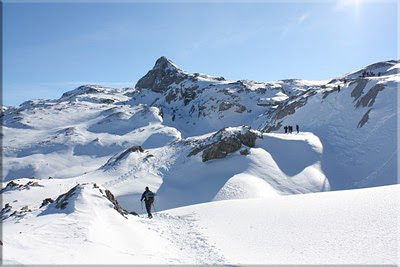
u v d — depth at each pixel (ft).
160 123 352.49
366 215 42.55
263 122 294.87
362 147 151.02
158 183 148.05
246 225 49.75
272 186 130.11
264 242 41.34
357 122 173.27
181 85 465.47
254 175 136.56
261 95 396.78
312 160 147.64
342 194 56.80
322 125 187.62
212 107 382.83
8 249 28.60
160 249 40.16
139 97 502.79
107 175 168.86
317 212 48.24
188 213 64.75
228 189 124.98
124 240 40.16
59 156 292.81
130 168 172.45
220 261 36.17
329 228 41.42
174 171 158.51
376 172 131.44
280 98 381.81
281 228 45.24
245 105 376.68
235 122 352.08
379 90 181.68
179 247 43.34
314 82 472.44
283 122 227.81
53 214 48.98
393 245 33.35
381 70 289.94
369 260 31.30
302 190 127.95
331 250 35.27
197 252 40.55
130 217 58.95
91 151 301.43
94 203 52.60
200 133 344.08
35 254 28.58
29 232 36.78
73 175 256.11
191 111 402.11
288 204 56.70
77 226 40.11
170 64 550.36
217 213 60.08
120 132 341.00
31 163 278.05
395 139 145.07
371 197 49.83
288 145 159.02
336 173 138.62
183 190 138.51
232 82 441.27
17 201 138.51
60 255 29.60
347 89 207.41
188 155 170.40
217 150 156.56
